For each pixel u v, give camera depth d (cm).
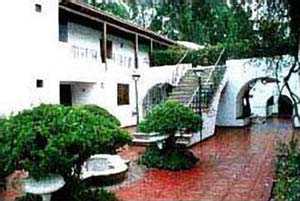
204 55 2075
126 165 993
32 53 1345
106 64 1819
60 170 560
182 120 1037
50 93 1430
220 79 1852
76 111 604
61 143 534
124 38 2166
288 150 891
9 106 1249
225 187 849
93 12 1667
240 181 897
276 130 1828
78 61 1631
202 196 786
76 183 609
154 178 941
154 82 2022
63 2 1513
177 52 2162
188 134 1196
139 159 1100
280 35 826
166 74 1998
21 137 536
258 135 1661
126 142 620
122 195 799
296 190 546
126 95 1978
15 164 538
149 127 1058
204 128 1552
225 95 1988
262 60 1439
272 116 2664
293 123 1836
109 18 1780
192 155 1104
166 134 1055
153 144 1120
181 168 1027
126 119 1959
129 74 2000
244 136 1639
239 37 833
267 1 695
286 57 1073
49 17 1425
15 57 1282
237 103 2000
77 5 1554
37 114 586
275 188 693
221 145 1407
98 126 583
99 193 665
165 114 1052
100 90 1769
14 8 1283
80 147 554
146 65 2273
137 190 838
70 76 1565
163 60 2191
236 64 1956
